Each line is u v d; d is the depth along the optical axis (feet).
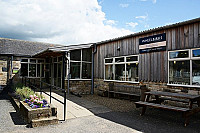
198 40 21.67
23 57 45.47
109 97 33.14
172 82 24.40
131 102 27.94
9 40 50.47
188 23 22.65
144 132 13.97
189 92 22.09
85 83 38.52
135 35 29.96
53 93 34.53
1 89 38.32
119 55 33.32
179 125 15.93
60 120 17.10
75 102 27.04
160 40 26.11
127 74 31.58
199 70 21.50
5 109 20.85
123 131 14.16
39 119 15.40
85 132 13.80
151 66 27.30
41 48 52.13
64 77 35.73
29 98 19.26
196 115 19.58
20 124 15.42
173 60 24.32
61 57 38.75
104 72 36.60
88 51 39.78
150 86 27.25
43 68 48.78
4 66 42.98
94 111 21.35
